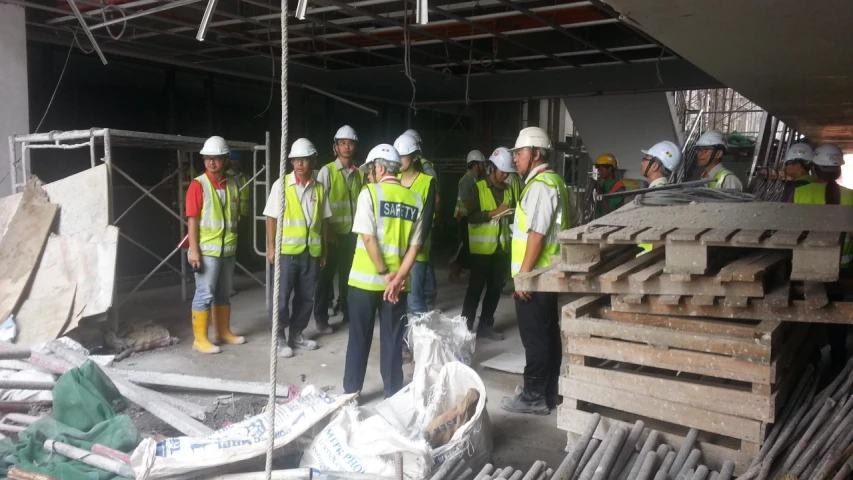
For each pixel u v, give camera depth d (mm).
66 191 5070
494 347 5246
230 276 5191
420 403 3105
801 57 3326
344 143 5527
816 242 2279
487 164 7641
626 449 2662
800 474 2297
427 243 4785
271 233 5047
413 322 3676
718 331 2539
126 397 3643
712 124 12852
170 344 5168
